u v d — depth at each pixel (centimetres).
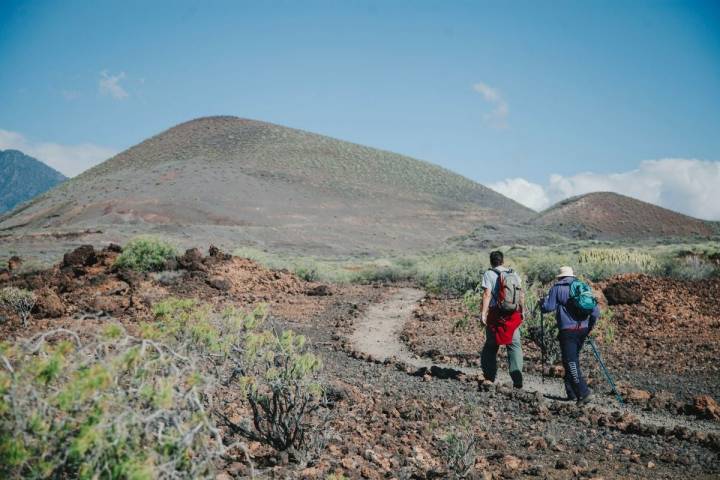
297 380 470
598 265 2106
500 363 981
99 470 240
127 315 1309
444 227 11500
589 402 717
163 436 260
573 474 454
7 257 3728
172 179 11400
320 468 428
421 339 1213
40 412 246
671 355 982
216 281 1792
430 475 437
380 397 718
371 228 10381
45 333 287
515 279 797
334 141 15962
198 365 402
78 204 10112
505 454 503
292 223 9788
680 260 2267
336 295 1952
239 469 414
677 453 513
